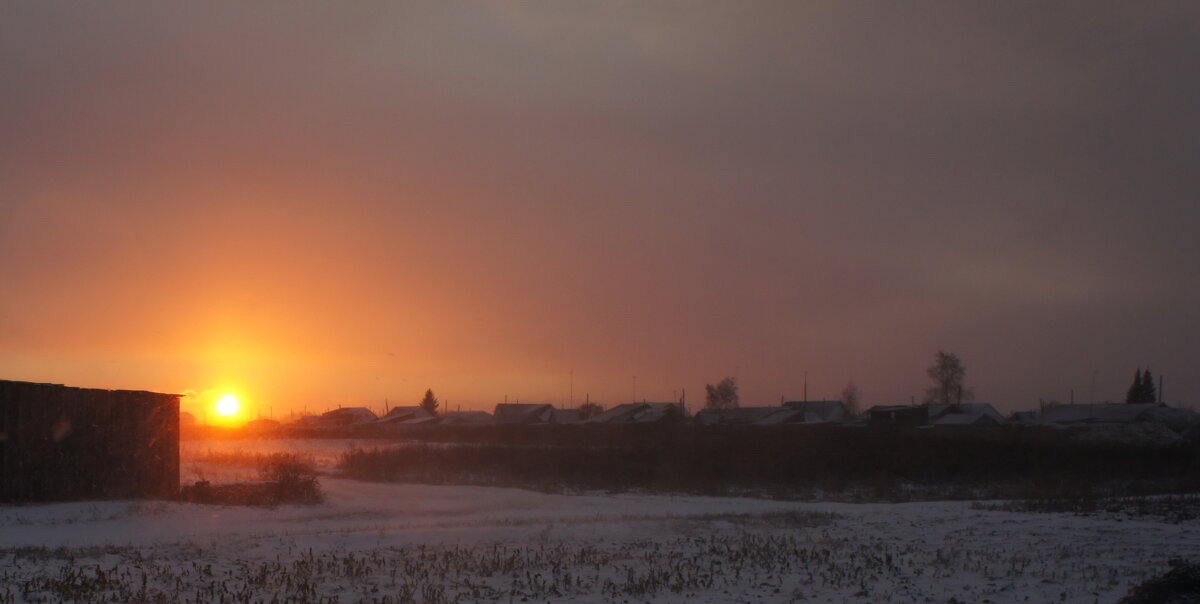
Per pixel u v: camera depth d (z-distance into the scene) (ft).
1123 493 128.36
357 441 309.22
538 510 99.76
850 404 451.53
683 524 79.82
